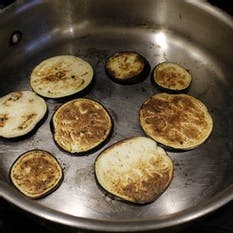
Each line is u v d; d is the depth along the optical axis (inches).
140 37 18.2
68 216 10.2
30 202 10.6
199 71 16.8
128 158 13.6
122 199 12.8
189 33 17.6
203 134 14.4
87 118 14.7
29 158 13.7
